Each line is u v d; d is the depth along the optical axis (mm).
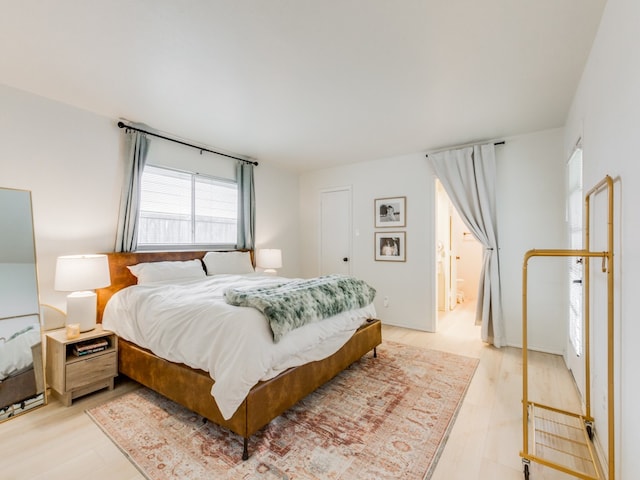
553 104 2736
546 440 1872
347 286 2859
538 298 3402
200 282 3111
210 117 3045
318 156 4410
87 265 2492
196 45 1931
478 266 6508
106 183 3010
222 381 1720
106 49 1972
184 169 3691
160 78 2326
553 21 1703
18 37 1847
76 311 2531
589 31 1780
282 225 5055
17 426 2029
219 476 1579
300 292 2350
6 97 2434
